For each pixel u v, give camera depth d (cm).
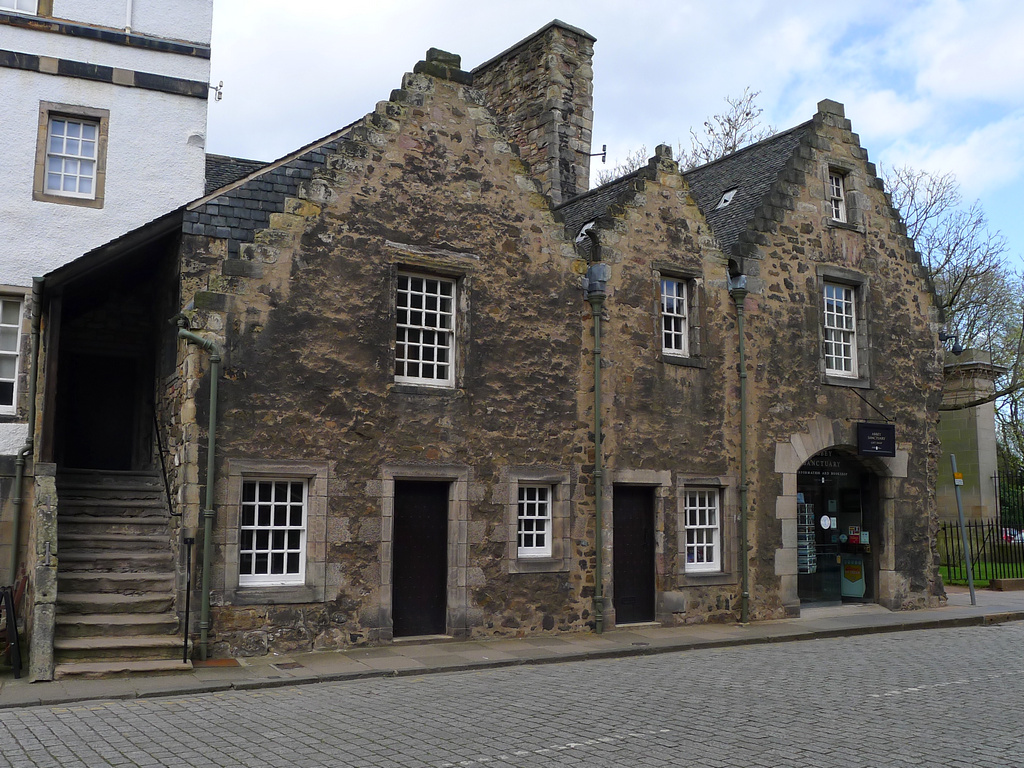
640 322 1495
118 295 1484
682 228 1562
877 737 754
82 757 676
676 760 677
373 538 1229
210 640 1107
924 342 1850
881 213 1823
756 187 1744
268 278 1188
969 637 1435
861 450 1698
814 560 1719
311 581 1179
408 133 1310
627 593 1455
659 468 1485
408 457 1265
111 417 1499
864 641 1399
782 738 746
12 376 1354
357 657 1134
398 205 1292
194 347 1134
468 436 1315
